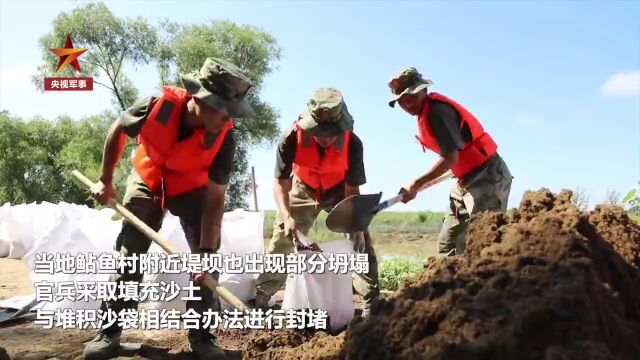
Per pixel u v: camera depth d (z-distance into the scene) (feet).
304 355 9.99
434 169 14.94
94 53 82.64
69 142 92.32
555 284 6.93
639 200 18.84
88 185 12.83
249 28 86.38
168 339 13.84
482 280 7.64
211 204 12.18
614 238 9.64
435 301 7.59
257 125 84.58
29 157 90.89
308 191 15.94
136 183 12.59
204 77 10.86
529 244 7.91
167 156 11.89
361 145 14.97
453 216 15.65
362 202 14.05
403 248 45.62
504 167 14.96
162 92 11.68
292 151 14.83
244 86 10.96
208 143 11.66
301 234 14.60
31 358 12.23
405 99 14.39
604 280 7.93
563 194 9.25
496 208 14.70
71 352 12.73
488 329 6.75
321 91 13.66
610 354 6.06
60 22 80.02
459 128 14.16
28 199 91.40
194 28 84.79
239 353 12.89
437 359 6.73
